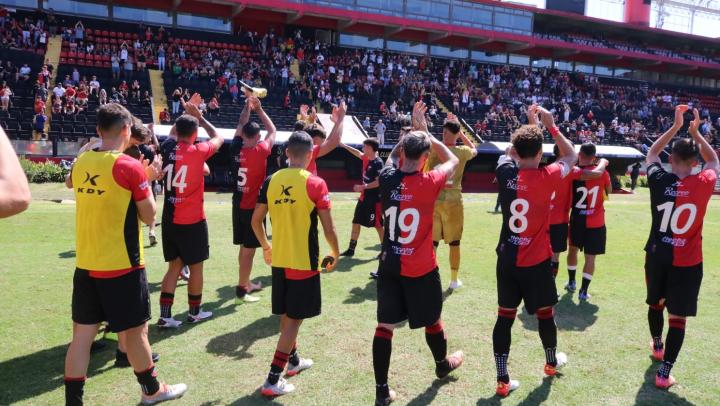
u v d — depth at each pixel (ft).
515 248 12.63
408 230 12.12
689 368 14.71
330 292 20.99
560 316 18.93
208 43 100.78
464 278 23.62
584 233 20.80
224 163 64.59
